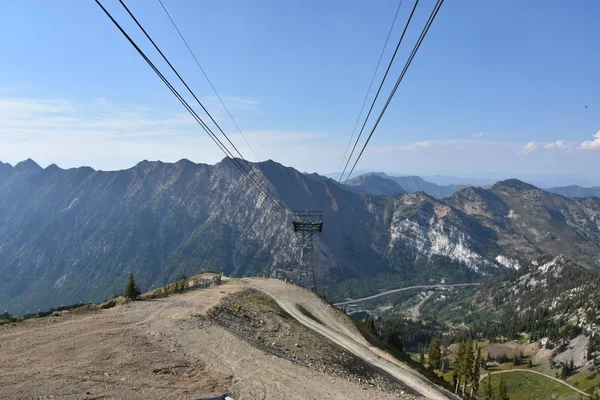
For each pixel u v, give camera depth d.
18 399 21.09
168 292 73.06
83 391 22.89
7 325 38.31
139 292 66.25
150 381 25.67
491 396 143.25
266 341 44.12
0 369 25.48
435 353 126.25
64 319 42.56
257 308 63.84
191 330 40.94
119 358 29.56
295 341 47.31
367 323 131.38
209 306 56.12
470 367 111.62
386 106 21.25
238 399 24.70
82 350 30.78
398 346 128.25
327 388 30.28
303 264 110.62
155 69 17.61
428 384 47.56
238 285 96.44
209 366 30.75
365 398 29.50
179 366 29.59
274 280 116.12
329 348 48.25
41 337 33.84
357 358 50.47
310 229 97.75
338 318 77.38
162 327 41.00
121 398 22.52
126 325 40.66
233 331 44.28
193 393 24.47
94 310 50.06
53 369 26.09
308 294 92.56
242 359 33.81
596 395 166.00
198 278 112.50
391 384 42.06
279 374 31.48
